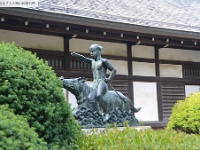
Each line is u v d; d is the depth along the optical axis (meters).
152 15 18.64
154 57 18.03
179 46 18.27
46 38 14.91
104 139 6.38
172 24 17.11
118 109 9.22
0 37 13.74
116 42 16.88
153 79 17.81
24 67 5.48
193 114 12.88
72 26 14.02
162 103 18.00
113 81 16.66
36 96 5.38
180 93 18.67
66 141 5.71
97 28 14.49
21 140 4.16
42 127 5.25
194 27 17.83
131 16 16.61
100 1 18.08
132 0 20.59
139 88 17.39
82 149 6.01
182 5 23.08
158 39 16.89
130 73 17.12
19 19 12.81
